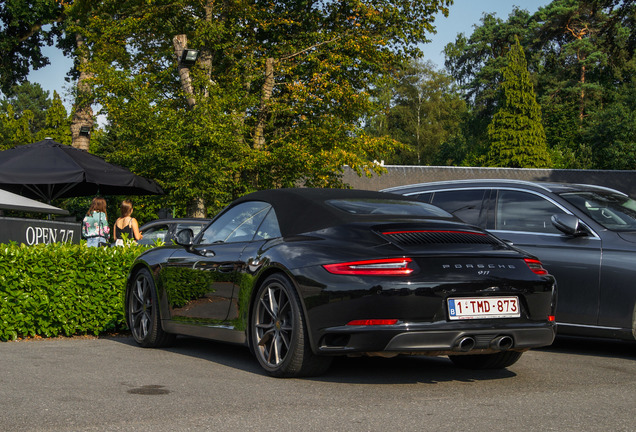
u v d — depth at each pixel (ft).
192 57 66.08
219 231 19.36
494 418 11.96
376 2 82.89
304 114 78.43
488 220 23.79
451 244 15.29
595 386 15.38
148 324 21.56
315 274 14.80
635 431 11.14
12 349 20.81
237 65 77.30
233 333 17.44
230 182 69.21
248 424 11.42
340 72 80.23
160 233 43.93
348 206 16.85
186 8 76.54
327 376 16.16
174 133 60.90
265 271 16.29
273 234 17.08
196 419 11.75
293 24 85.97
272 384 15.05
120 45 76.33
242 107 65.87
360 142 77.05
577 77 222.89
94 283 24.59
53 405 12.77
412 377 16.26
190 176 61.46
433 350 14.32
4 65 99.55
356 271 14.35
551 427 11.34
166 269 20.61
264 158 68.44
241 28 77.56
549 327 15.56
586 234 21.59
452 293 14.39
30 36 100.12
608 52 110.32
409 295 14.11
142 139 62.75
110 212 73.56
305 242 15.79
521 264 15.53
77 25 80.07
